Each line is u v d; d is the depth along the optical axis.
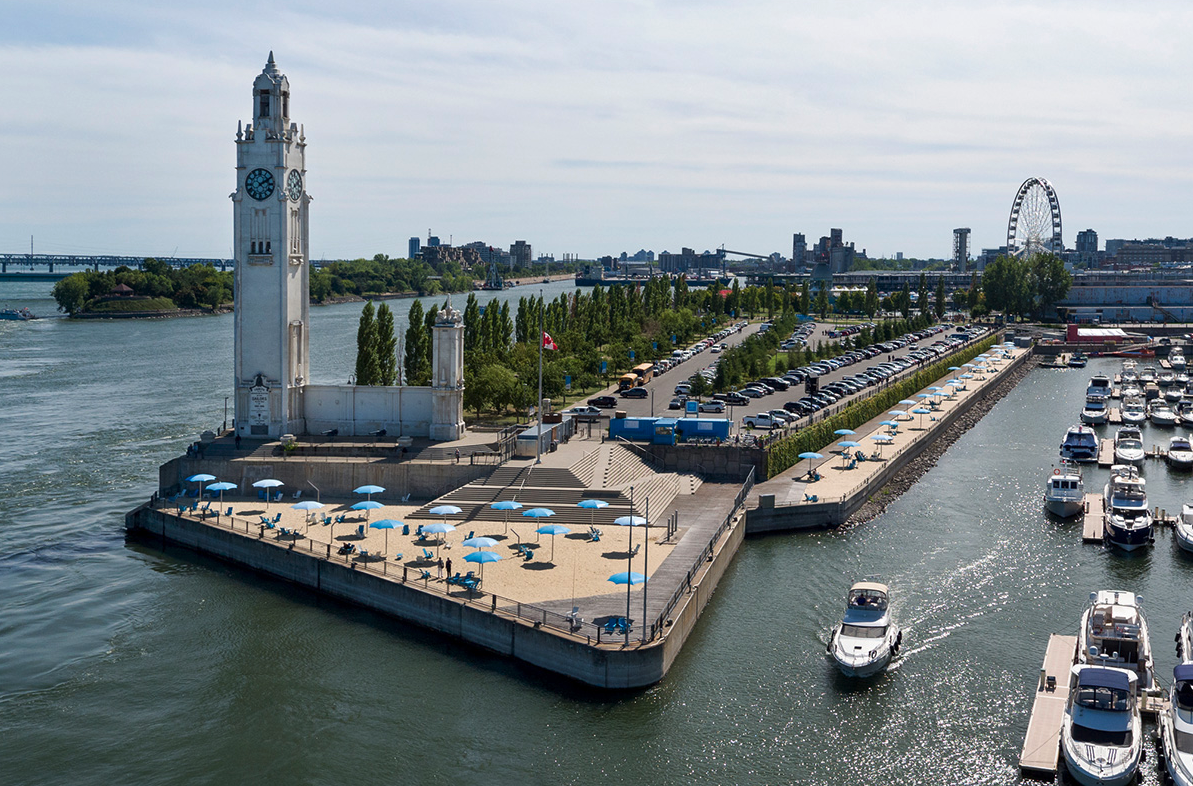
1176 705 89.31
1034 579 128.00
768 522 146.38
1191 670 89.12
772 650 107.31
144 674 103.94
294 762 88.44
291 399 160.75
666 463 166.88
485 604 108.81
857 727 92.94
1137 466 191.75
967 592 123.62
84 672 104.44
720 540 130.00
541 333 155.00
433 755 89.25
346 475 150.62
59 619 116.69
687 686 99.50
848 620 107.81
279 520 139.38
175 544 141.50
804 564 133.25
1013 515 155.75
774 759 88.25
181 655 107.94
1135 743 85.12
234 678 102.81
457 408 161.25
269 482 144.12
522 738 91.50
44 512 154.00
